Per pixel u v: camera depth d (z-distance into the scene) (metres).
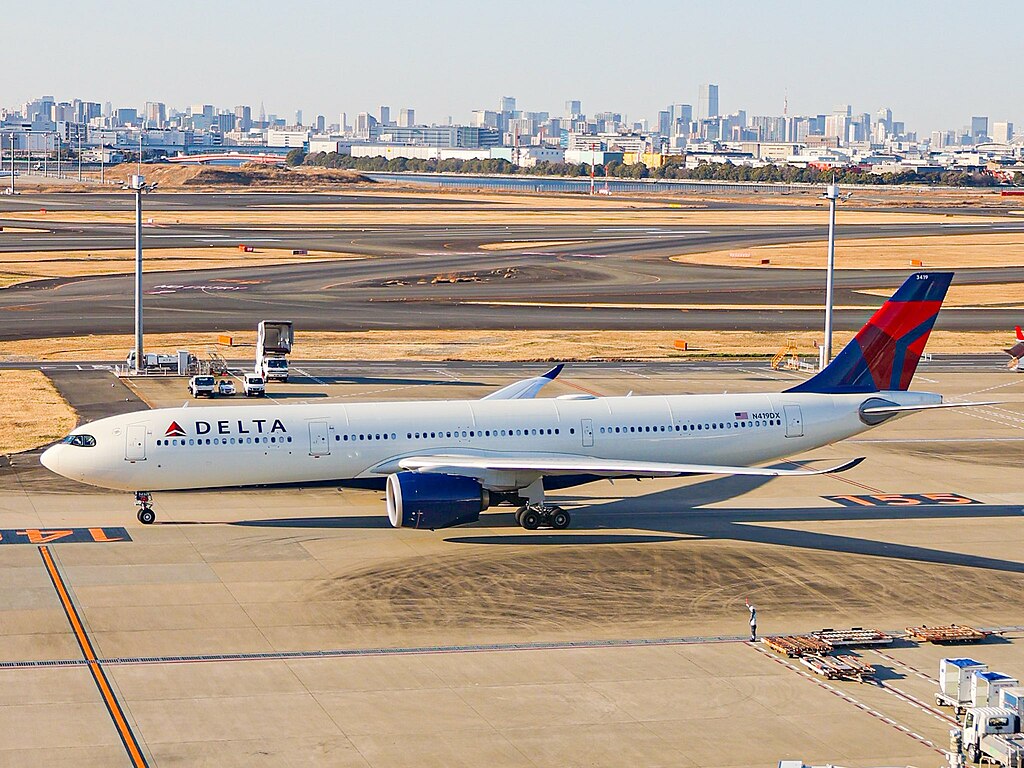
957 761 51.91
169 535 86.75
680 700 59.38
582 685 61.03
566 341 191.12
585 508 97.81
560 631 69.12
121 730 54.31
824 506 99.69
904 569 82.19
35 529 87.44
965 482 108.75
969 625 71.31
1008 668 64.06
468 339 192.12
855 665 63.59
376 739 54.09
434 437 89.94
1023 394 152.62
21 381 149.88
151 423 86.25
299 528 89.62
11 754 51.50
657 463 91.69
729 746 54.22
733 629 70.00
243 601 72.88
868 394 98.56
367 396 144.38
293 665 62.88
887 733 55.84
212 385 141.12
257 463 87.00
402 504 83.44
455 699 58.88
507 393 104.75
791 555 85.31
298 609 71.75
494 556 83.56
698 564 82.75
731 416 95.06
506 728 55.66
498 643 67.00
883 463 115.75
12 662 62.16
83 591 73.81
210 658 63.56
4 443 115.31
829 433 96.94
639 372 166.25
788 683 61.78
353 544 85.69
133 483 85.88
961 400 148.00
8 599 71.94
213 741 53.41
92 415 129.38
